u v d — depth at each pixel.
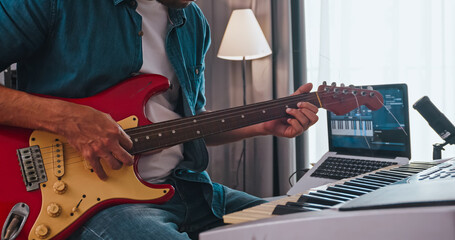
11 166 0.91
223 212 1.21
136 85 1.07
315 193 0.68
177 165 1.19
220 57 2.98
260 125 1.26
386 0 2.97
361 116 1.53
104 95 1.04
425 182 0.61
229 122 1.12
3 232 0.87
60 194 0.92
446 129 1.17
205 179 1.19
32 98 0.94
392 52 2.96
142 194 0.98
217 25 3.16
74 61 1.05
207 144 1.39
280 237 0.48
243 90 2.94
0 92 0.94
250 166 3.16
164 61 1.21
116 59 1.08
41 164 0.93
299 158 3.15
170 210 1.11
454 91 2.92
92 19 1.07
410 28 2.96
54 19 1.04
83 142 0.92
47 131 0.93
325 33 3.03
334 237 0.45
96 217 0.93
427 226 0.41
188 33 1.32
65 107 0.93
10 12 0.99
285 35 3.04
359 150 1.52
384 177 0.80
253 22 2.87
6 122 0.92
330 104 1.21
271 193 3.10
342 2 3.02
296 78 3.16
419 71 2.95
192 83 1.31
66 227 0.91
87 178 0.95
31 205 0.90
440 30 2.92
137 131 1.02
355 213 0.45
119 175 0.97
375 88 1.49
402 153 1.42
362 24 3.03
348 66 3.04
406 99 1.42
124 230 0.87
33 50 1.03
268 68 3.06
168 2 1.14
